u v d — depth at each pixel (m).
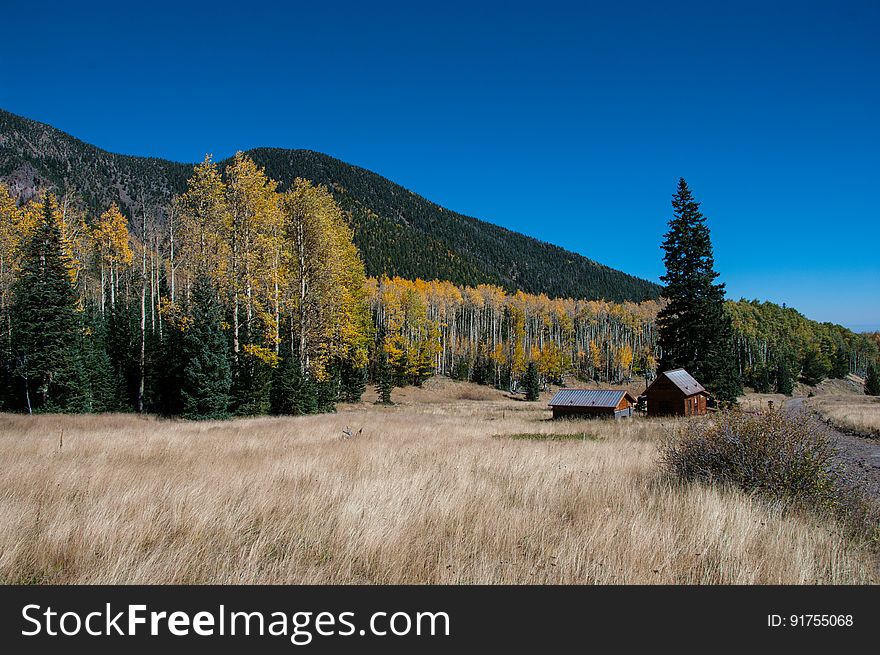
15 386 29.19
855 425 26.03
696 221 36.19
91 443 13.75
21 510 6.49
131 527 5.95
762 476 8.45
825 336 136.38
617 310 132.38
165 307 29.77
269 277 27.11
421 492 7.82
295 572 5.00
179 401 29.56
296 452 12.80
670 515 6.91
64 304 28.61
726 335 36.69
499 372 87.38
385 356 56.38
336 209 36.56
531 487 8.60
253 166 26.67
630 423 27.22
